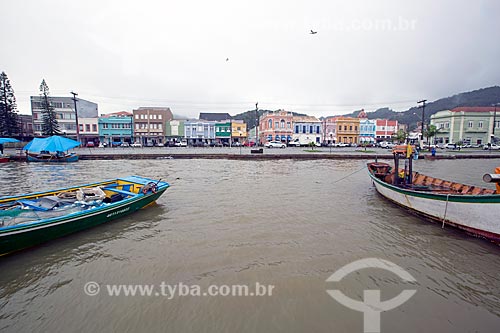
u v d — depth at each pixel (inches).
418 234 317.7
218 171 872.3
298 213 397.4
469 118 2437.3
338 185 625.3
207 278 223.5
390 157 1317.7
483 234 295.3
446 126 2554.1
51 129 2123.5
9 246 249.0
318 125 2664.9
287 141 2625.5
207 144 2536.9
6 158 1112.8
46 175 778.8
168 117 2741.1
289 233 318.0
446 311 188.5
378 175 563.2
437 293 208.2
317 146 2444.6
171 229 329.1
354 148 2191.2
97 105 2829.7
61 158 1136.8
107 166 1010.1
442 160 1282.0
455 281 224.1
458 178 754.2
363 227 340.8
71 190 396.8
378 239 303.3
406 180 510.6
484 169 950.4
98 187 402.0
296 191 554.6
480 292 209.9
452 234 317.7
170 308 188.5
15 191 559.5
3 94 1999.3
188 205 438.6
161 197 492.4
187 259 254.1
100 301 196.1
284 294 203.5
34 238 266.2
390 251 273.7
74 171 867.4
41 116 2404.0
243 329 170.1
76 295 202.8
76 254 263.3
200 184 629.0
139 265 243.6
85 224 313.0
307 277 225.5
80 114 2546.8
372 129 2746.1
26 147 1056.8
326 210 414.9
